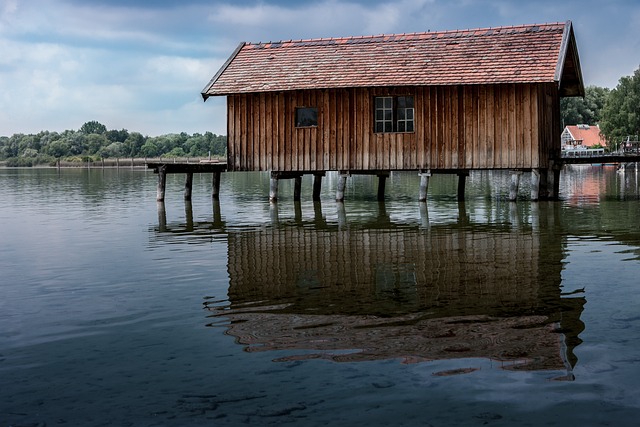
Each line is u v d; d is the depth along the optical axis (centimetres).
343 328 620
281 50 2320
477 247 1135
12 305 742
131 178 4728
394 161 2097
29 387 483
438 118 2053
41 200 2506
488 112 2011
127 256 1095
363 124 2117
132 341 592
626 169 5206
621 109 8194
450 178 4288
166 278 890
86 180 4428
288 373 500
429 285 814
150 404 448
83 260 1060
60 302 754
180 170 2283
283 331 614
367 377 488
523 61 2003
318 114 2153
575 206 1927
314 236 1327
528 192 2750
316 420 418
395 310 688
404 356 533
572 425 405
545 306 695
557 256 1020
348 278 870
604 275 856
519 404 436
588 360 516
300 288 809
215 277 891
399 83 2033
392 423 411
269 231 1426
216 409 438
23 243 1280
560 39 2050
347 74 2128
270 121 2200
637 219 1541
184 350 562
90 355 554
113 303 743
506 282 824
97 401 455
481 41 2130
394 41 2231
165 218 1753
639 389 457
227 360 533
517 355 531
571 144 10094
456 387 466
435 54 2127
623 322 625
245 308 708
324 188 3319
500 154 2005
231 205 2177
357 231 1403
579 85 2325
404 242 1217
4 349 574
